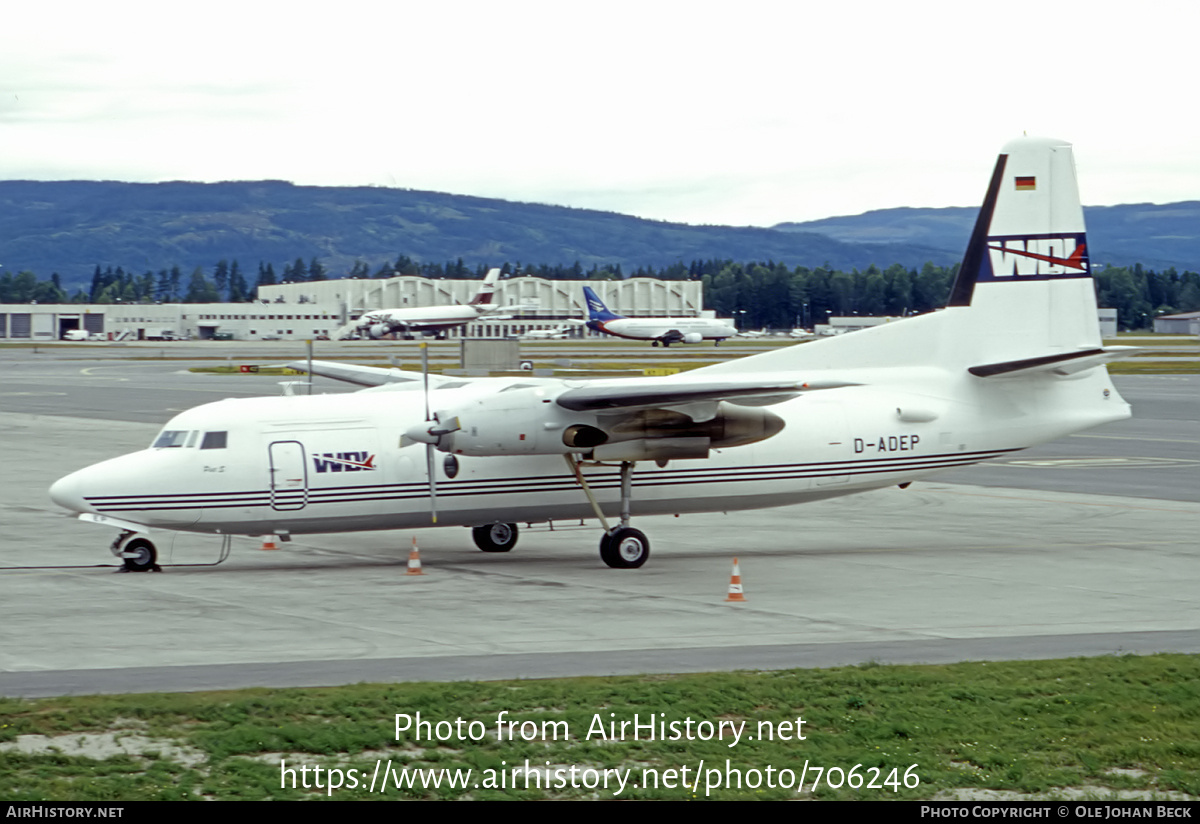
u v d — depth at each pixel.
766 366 39.62
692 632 27.11
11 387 118.44
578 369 137.38
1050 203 40.56
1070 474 59.41
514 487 36.28
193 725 19.42
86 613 28.62
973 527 44.06
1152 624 28.27
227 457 34.44
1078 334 40.91
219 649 24.94
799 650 25.36
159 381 128.38
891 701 21.47
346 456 35.19
